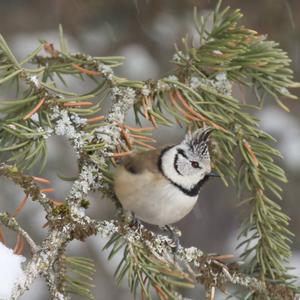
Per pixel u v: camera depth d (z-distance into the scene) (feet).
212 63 26.61
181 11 46.14
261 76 26.86
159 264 25.09
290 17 41.37
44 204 23.09
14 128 24.04
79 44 46.21
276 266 25.57
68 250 43.62
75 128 25.03
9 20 46.14
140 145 28.30
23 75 24.72
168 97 26.73
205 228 51.62
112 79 26.35
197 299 39.99
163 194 26.89
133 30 46.47
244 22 45.83
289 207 44.88
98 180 25.29
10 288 20.43
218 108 26.81
